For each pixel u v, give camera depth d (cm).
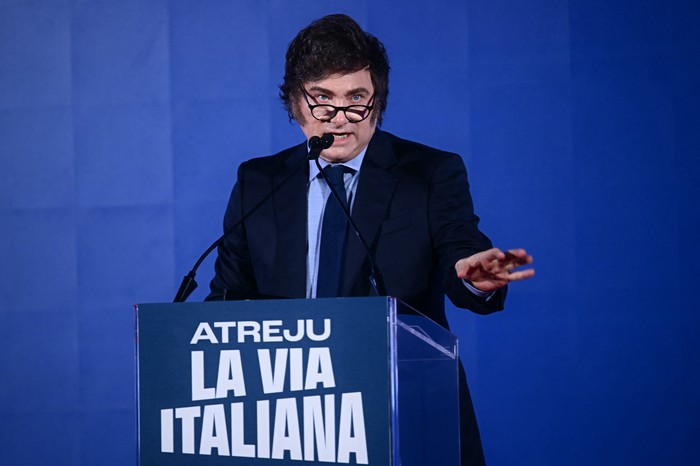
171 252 971
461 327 916
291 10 974
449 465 393
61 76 995
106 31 993
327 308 338
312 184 545
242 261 567
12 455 975
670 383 878
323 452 333
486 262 382
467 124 930
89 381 974
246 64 977
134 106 985
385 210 525
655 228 890
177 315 356
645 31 903
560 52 917
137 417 357
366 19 956
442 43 941
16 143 994
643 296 888
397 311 335
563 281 901
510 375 905
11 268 987
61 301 980
